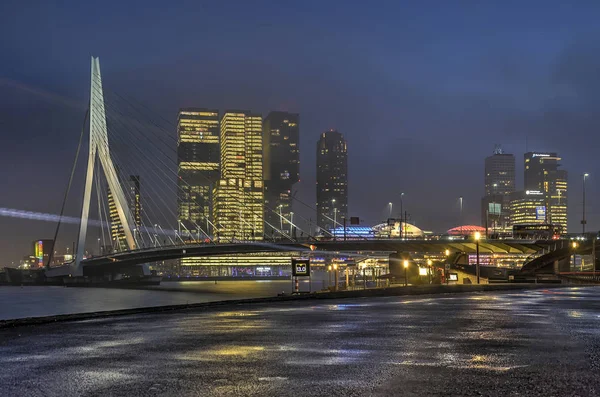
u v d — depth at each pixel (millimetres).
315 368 14922
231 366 15305
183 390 12414
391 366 15148
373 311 36062
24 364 15977
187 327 26359
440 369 14641
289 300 52531
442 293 64938
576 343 19375
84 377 13945
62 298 149375
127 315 35844
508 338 20891
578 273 121188
